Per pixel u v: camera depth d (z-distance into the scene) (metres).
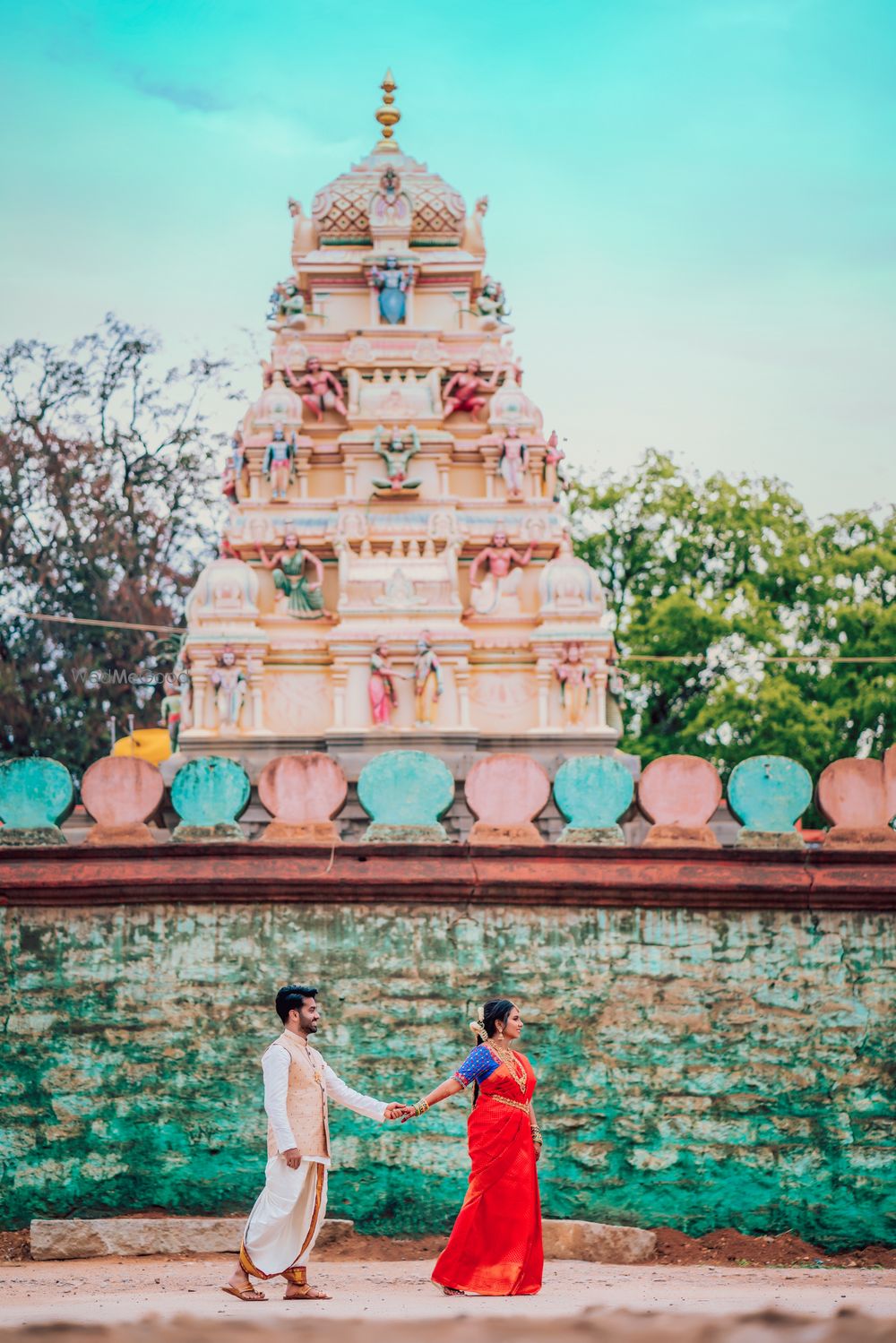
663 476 43.16
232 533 26.12
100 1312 8.96
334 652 25.36
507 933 14.80
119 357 42.03
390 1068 14.62
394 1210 14.40
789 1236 14.35
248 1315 8.62
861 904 14.77
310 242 27.53
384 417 26.27
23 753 39.91
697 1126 14.53
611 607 42.81
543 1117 14.58
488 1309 9.09
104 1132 14.60
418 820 15.35
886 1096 14.58
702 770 15.30
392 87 28.52
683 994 14.71
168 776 24.44
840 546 42.53
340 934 14.80
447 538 25.84
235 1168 14.50
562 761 25.27
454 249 27.52
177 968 14.78
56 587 40.44
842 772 15.26
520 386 27.09
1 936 14.87
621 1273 12.91
